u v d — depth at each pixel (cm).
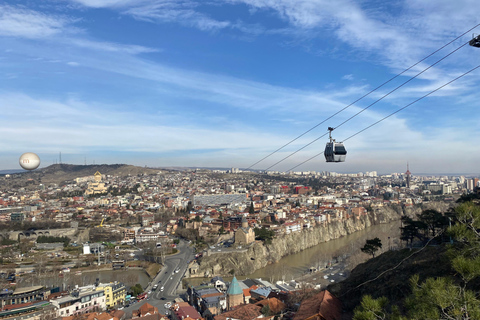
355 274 11712
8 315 13750
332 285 11238
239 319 10812
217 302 15112
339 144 6338
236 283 15062
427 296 3438
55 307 14862
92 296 16362
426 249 10356
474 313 3034
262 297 14625
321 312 6731
